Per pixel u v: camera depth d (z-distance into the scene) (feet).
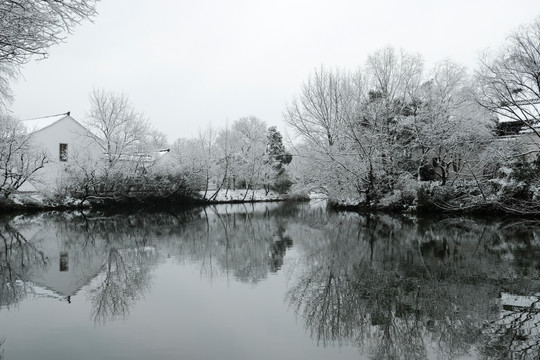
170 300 29.81
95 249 53.62
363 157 97.25
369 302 28.89
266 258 45.52
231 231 71.10
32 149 119.44
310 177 111.14
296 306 28.12
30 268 42.22
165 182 141.90
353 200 105.91
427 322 24.89
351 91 101.76
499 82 78.13
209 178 168.66
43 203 115.34
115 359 19.84
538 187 74.08
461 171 97.71
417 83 100.68
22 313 27.20
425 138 94.58
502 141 87.04
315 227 74.18
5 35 21.49
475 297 29.53
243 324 24.72
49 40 22.66
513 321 24.80
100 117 133.18
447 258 42.96
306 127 107.55
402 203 94.63
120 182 130.93
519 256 43.21
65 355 20.36
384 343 21.88
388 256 44.78
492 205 81.15
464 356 20.24
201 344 21.70
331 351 20.88
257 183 181.06
